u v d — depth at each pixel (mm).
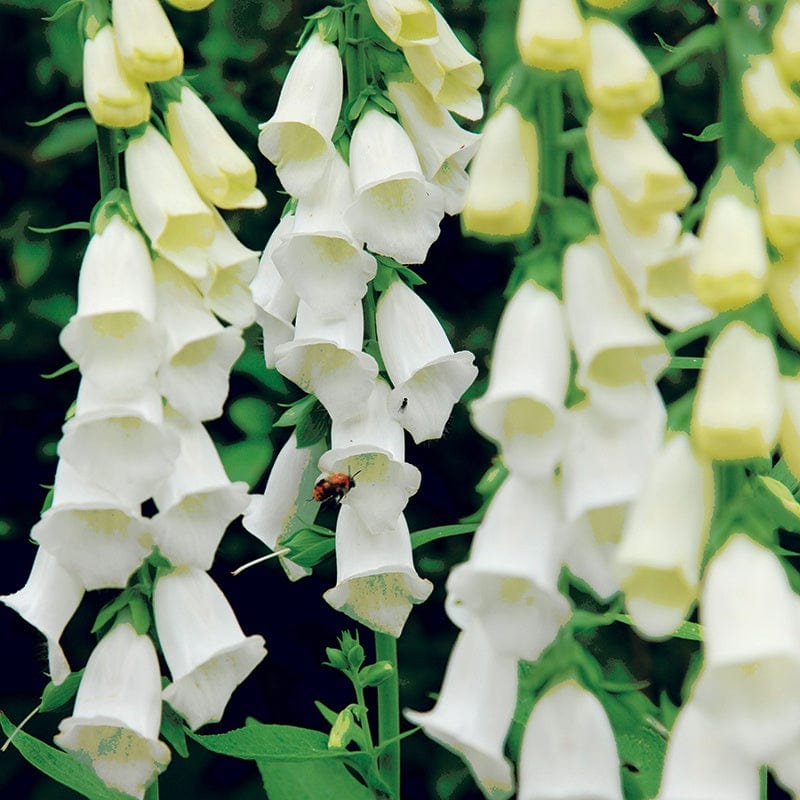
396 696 1063
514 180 839
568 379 857
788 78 821
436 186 1018
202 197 966
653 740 948
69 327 936
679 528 828
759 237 814
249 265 961
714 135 841
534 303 852
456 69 1005
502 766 880
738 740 822
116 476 944
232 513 971
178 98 961
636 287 842
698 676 840
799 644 821
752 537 834
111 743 972
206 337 955
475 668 885
